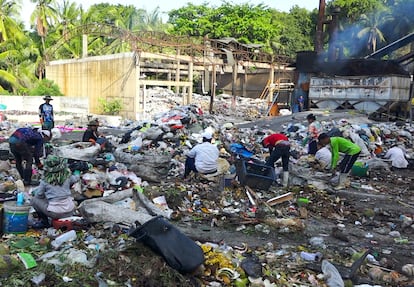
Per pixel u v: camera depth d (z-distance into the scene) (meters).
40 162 9.05
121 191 7.24
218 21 46.84
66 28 44.00
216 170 9.70
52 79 38.12
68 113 27.08
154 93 36.16
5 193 7.39
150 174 9.24
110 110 30.80
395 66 22.97
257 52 37.31
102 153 10.30
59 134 15.64
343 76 23.11
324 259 5.57
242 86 44.53
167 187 8.77
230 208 7.94
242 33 46.28
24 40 38.00
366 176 11.29
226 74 45.50
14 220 5.91
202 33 46.41
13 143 8.41
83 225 6.18
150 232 4.78
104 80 32.56
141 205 7.12
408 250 6.27
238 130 16.03
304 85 25.30
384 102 20.94
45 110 13.86
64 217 6.27
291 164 10.95
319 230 7.08
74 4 45.91
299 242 6.44
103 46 45.19
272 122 19.62
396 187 10.41
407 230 7.28
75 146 9.60
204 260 4.77
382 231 7.11
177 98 35.88
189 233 6.50
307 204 8.27
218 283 4.63
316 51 26.28
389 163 12.86
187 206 7.87
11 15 38.69
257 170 9.36
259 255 5.63
